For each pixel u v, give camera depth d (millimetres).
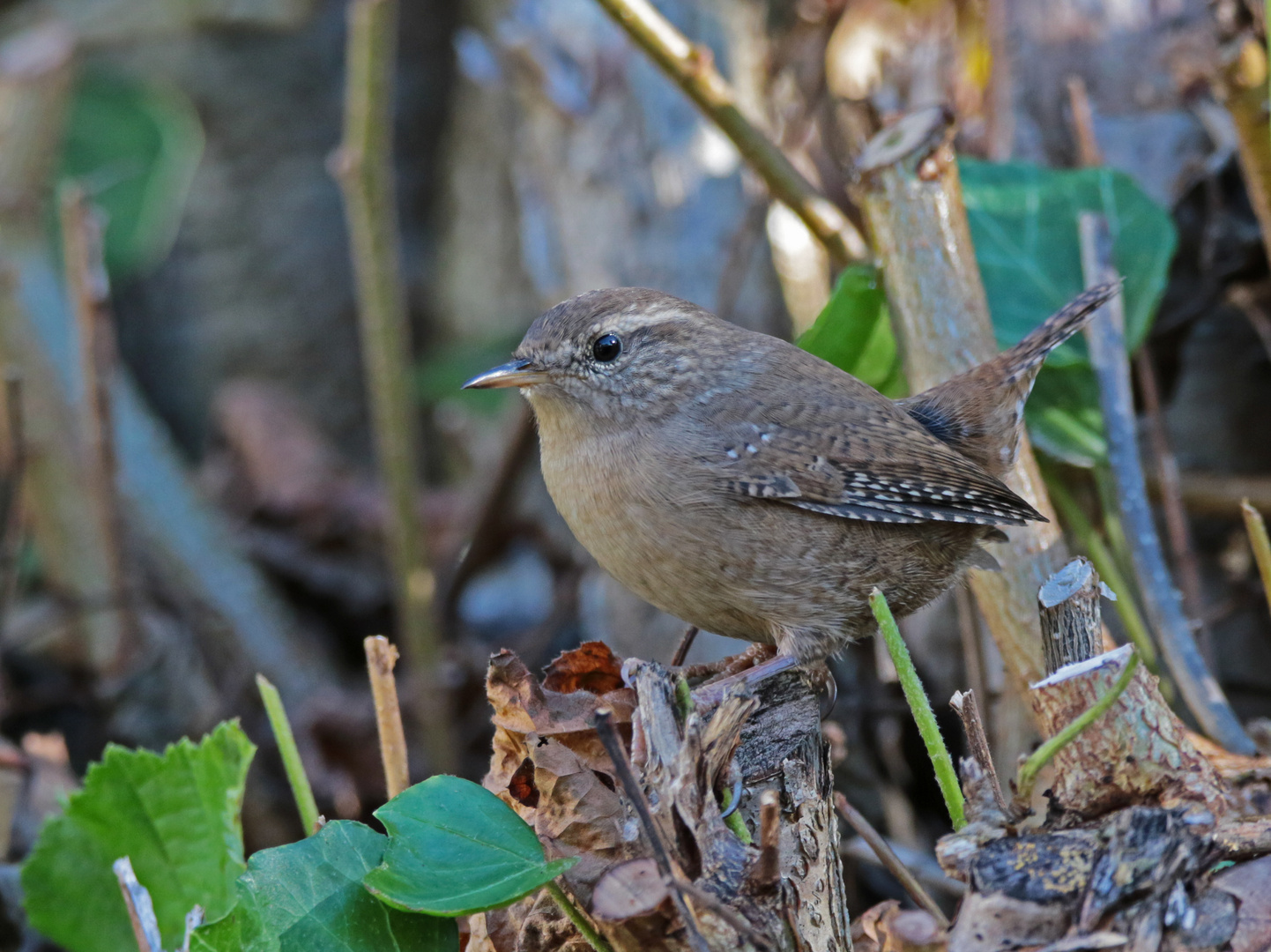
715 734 4547
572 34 10586
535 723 4945
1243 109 6410
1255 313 8641
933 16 9945
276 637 12680
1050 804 4703
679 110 10344
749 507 6605
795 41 9773
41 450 10734
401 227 18203
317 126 17969
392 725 5926
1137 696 4559
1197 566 9023
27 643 10719
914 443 6723
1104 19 8867
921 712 4703
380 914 4988
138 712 10906
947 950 4301
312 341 18000
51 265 11695
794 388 6816
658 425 6723
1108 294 6918
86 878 6289
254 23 17453
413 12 18000
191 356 17750
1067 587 4949
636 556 6801
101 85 15703
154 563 12445
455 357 14672
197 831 6316
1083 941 4078
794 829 5293
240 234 17781
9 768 7980
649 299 7000
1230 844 4457
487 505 11375
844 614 6797
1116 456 7367
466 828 4906
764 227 10156
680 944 4312
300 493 15008
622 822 4832
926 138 6797
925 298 6914
